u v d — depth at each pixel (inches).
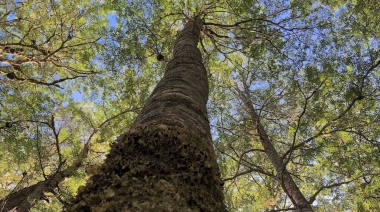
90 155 398.9
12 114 351.6
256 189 502.9
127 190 63.2
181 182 70.7
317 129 399.5
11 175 374.6
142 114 112.5
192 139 89.2
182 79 149.2
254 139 462.6
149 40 420.2
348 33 383.9
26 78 367.9
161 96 122.4
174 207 61.1
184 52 209.6
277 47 406.0
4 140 308.8
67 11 413.7
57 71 446.0
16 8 384.8
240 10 402.9
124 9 414.9
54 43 428.8
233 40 431.5
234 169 479.8
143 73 444.1
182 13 417.7
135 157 77.2
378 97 363.9
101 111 419.8
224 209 77.9
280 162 369.4
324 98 371.2
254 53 405.1
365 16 375.6
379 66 376.5
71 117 418.9
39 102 363.9
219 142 426.3
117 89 423.2
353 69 348.5
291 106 451.5
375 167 363.6
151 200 60.6
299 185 451.8
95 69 427.5
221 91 495.5
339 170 381.7
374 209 331.9
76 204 63.4
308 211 299.9
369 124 353.1
